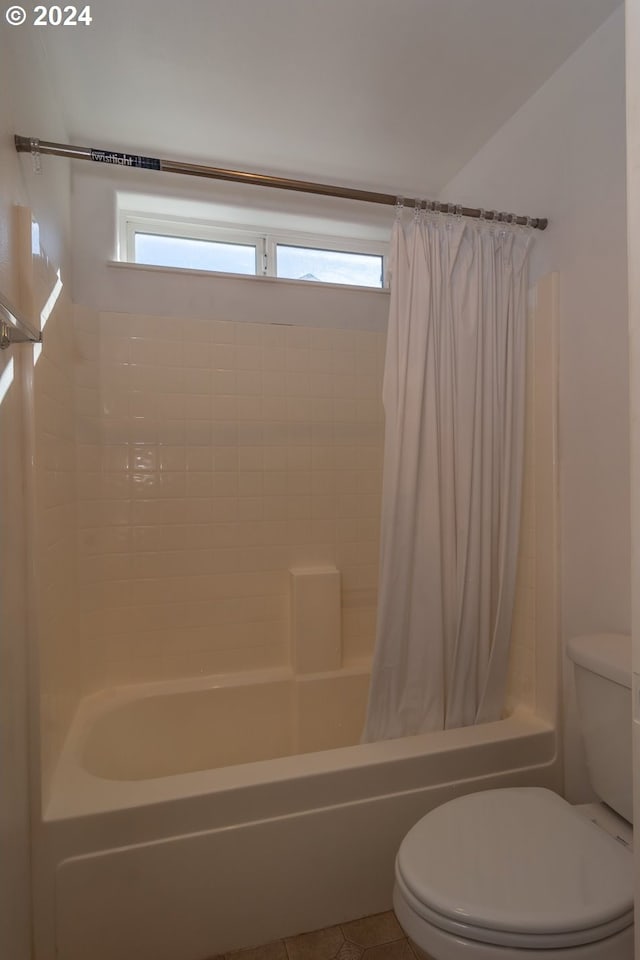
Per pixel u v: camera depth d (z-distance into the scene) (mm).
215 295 1995
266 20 1329
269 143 1833
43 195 1368
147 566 1922
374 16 1322
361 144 1845
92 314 1843
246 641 2033
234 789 1226
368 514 2176
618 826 1156
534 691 1584
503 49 1433
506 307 1588
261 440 2045
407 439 1494
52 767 1307
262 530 2047
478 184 1895
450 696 1547
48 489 1356
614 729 1149
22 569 1127
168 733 1844
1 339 917
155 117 1691
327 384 2123
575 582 1460
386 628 1489
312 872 1275
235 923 1228
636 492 615
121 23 1328
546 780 1480
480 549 1561
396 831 1335
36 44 1312
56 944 1133
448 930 869
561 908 860
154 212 2021
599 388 1377
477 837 1036
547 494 1535
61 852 1136
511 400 1584
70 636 1636
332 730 2008
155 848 1179
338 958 1220
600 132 1361
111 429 1875
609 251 1339
